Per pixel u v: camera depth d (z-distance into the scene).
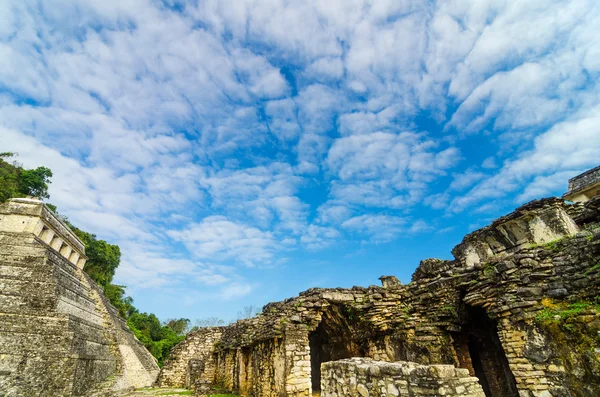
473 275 10.95
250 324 18.48
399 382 5.50
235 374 20.23
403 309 13.23
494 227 13.19
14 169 39.47
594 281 7.86
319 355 18.84
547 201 11.81
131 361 29.03
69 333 17.97
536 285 8.79
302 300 14.70
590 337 7.22
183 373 28.17
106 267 49.50
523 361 8.30
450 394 4.80
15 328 17.20
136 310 60.34
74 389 16.98
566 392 7.32
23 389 15.55
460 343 11.69
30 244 22.61
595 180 20.92
